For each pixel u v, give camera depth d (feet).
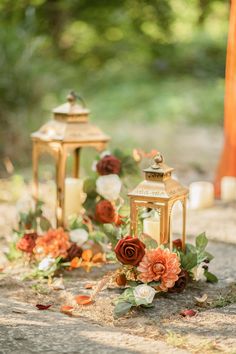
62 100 34.53
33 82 27.61
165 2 48.49
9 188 23.16
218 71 50.37
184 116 39.11
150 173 12.73
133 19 48.75
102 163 14.76
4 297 12.91
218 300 12.57
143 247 12.36
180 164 28.04
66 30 46.80
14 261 14.93
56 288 13.30
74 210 15.23
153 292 12.03
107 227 13.39
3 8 37.35
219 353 10.25
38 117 27.76
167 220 12.67
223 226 18.69
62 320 11.61
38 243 14.20
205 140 33.50
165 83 46.52
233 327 11.30
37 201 15.29
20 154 27.04
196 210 20.67
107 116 39.78
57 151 14.94
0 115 27.20
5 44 27.45
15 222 18.84
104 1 46.65
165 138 33.45
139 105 41.60
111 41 50.55
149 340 10.74
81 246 14.58
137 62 51.24
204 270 13.61
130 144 31.50
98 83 46.80
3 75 27.22
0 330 10.97
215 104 40.81
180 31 53.72
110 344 10.49
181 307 12.28
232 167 22.09
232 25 20.79
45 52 42.04
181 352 10.24
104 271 14.32
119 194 14.85
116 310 11.81
